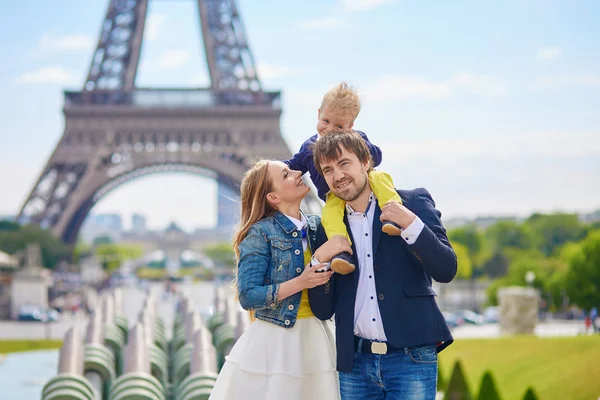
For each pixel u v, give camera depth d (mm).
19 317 95188
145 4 127938
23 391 30172
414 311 9898
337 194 10086
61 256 143375
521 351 50062
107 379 19984
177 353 22641
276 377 10047
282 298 9852
